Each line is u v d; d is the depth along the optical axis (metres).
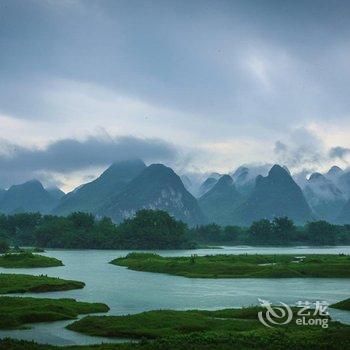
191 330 45.72
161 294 73.56
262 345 38.16
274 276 99.25
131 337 44.44
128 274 107.56
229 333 42.16
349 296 70.56
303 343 38.25
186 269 109.44
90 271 115.06
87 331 46.28
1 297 60.69
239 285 85.62
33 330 47.41
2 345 37.75
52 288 77.25
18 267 124.44
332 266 104.38
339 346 37.19
